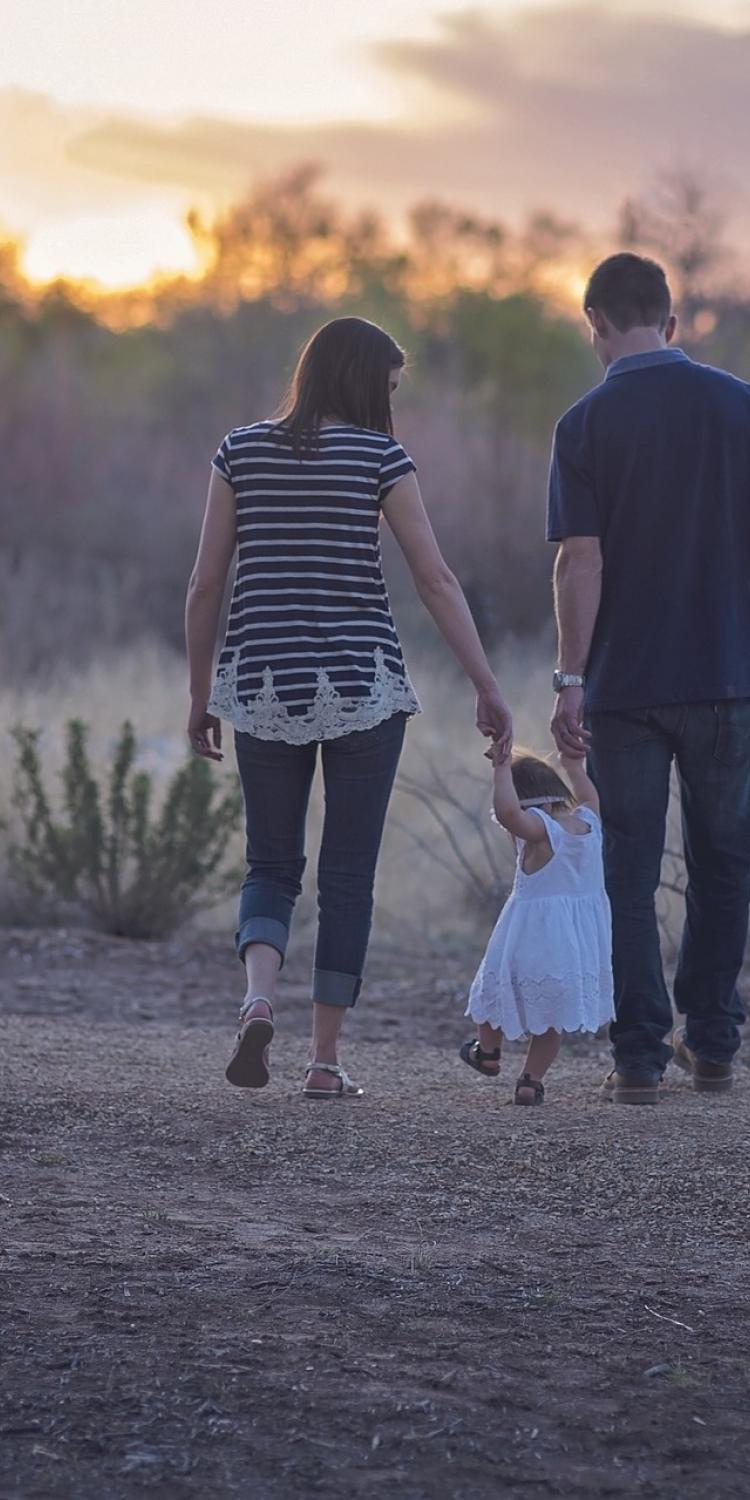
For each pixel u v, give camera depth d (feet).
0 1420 18.58
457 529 172.65
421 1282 23.93
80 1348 20.72
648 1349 21.43
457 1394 19.67
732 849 37.09
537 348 232.12
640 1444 18.51
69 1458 17.75
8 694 99.30
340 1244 25.96
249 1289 23.30
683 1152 31.63
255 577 33.86
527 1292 23.63
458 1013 54.24
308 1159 31.09
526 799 36.73
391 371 34.91
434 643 140.05
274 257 272.72
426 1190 29.30
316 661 33.58
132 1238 25.77
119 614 157.69
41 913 70.79
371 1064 42.42
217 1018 52.80
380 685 33.83
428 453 188.14
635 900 36.88
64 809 70.64
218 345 243.19
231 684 34.04
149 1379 19.77
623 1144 32.22
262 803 34.88
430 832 79.51
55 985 57.52
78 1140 32.01
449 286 277.03
